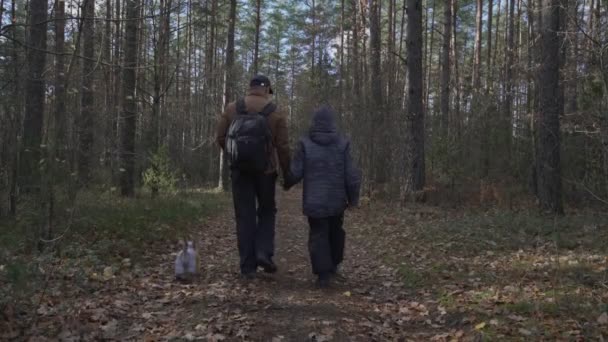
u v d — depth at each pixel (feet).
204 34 107.45
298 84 141.08
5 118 26.73
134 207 33.88
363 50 78.38
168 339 12.66
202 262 22.31
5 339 12.07
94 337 12.70
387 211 43.42
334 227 18.61
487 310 15.25
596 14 30.63
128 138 46.75
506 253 24.63
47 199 20.65
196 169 95.14
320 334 13.19
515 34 91.71
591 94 28.25
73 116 23.27
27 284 14.37
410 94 46.14
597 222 31.73
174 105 83.51
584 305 15.15
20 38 26.61
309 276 19.92
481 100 53.26
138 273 19.30
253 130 17.25
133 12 40.75
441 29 109.50
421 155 45.96
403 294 17.87
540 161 36.55
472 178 47.50
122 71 47.03
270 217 18.58
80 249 19.75
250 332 13.24
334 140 17.92
